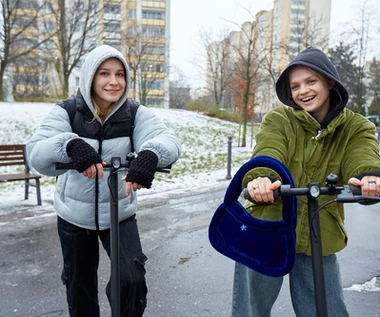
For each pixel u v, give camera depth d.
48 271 3.60
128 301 1.98
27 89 32.16
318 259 1.34
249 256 1.62
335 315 1.83
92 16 22.72
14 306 2.95
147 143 1.85
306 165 1.80
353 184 1.33
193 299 3.10
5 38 20.02
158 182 8.56
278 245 1.56
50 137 1.92
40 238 4.49
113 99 2.03
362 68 27.30
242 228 1.62
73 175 2.09
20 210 5.70
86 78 1.99
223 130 20.95
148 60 35.53
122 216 2.12
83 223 2.09
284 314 2.87
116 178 1.75
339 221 1.83
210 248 4.32
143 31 35.31
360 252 4.24
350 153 1.67
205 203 6.55
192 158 13.22
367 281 3.48
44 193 6.98
